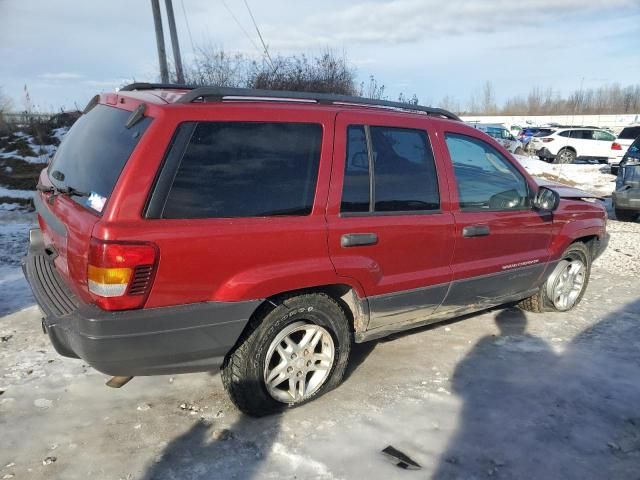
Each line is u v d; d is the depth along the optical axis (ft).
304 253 10.19
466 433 10.51
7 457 9.42
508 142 87.56
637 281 21.02
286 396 10.91
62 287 10.21
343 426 10.60
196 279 9.10
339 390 11.99
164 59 42.86
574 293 17.48
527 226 14.69
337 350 11.41
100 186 9.12
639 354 14.25
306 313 10.66
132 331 8.68
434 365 13.35
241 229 9.39
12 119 52.65
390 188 11.57
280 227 9.82
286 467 9.34
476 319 16.53
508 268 14.38
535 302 16.83
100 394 11.58
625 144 74.95
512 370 13.20
